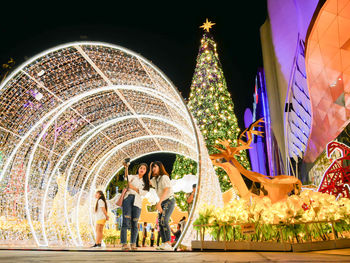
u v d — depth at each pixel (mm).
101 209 9156
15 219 8898
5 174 8617
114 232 13922
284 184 6664
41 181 9977
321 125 20938
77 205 12227
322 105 19078
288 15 27078
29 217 8828
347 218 5566
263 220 5273
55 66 7293
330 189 10258
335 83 16062
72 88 8203
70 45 6410
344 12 12031
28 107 8047
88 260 3018
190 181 12258
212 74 19359
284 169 37656
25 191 8914
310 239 5180
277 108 36406
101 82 8258
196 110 18609
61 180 11227
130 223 6488
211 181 7113
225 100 18969
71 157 11453
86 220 13016
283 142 36031
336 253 4102
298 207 5516
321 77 16781
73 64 7465
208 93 18578
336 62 14828
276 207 5305
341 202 5867
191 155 12977
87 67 7648
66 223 11234
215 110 18078
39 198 9891
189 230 5906
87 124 10578
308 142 25516
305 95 25969
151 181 6664
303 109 27281
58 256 3664
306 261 2662
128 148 13477
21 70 6824
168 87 7211
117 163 13914
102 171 13727
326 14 12625
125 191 6637
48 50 6422
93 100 9711
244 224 5316
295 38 26438
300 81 26453
